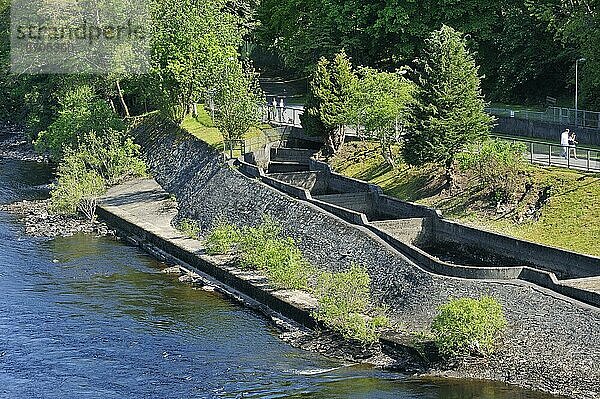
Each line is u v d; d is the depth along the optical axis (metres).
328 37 101.31
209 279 62.53
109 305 57.69
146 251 71.06
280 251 59.62
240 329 53.31
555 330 45.50
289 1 113.88
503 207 63.09
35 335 52.41
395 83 77.25
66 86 105.19
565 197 60.75
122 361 48.62
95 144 90.81
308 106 81.50
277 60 136.38
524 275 49.69
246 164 77.25
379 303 53.25
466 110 66.94
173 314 56.03
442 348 46.03
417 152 67.50
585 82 84.38
